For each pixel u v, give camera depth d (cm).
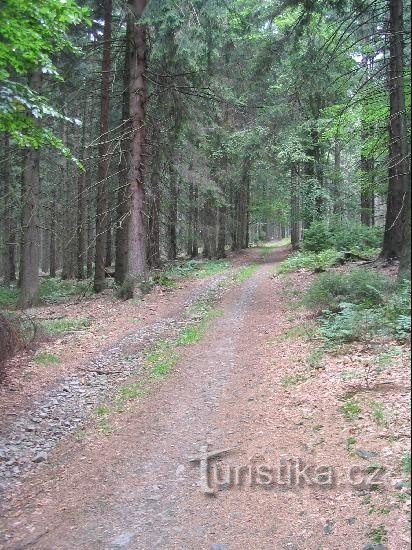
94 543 466
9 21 786
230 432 679
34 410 833
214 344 1147
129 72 1995
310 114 2459
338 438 590
